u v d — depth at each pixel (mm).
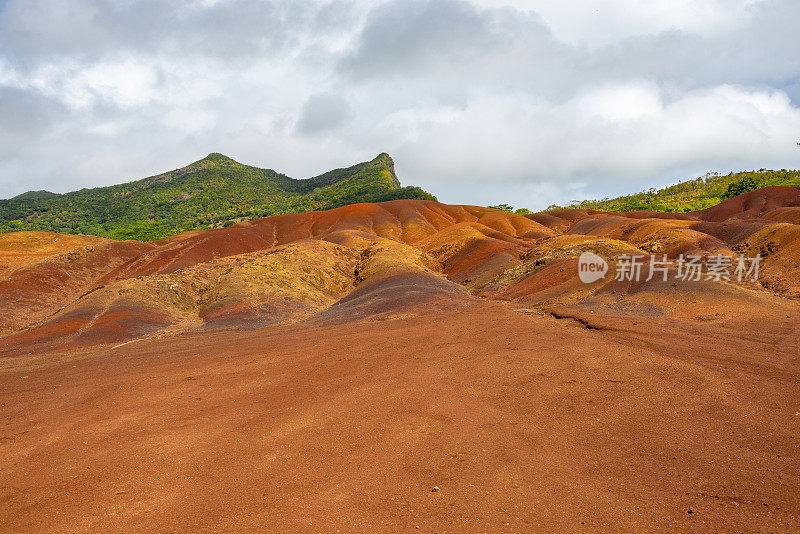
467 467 7699
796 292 27125
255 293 40250
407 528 5941
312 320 31734
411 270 45531
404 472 7566
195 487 7309
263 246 95125
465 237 77500
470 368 14062
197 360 19359
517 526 5957
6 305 47750
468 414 10305
